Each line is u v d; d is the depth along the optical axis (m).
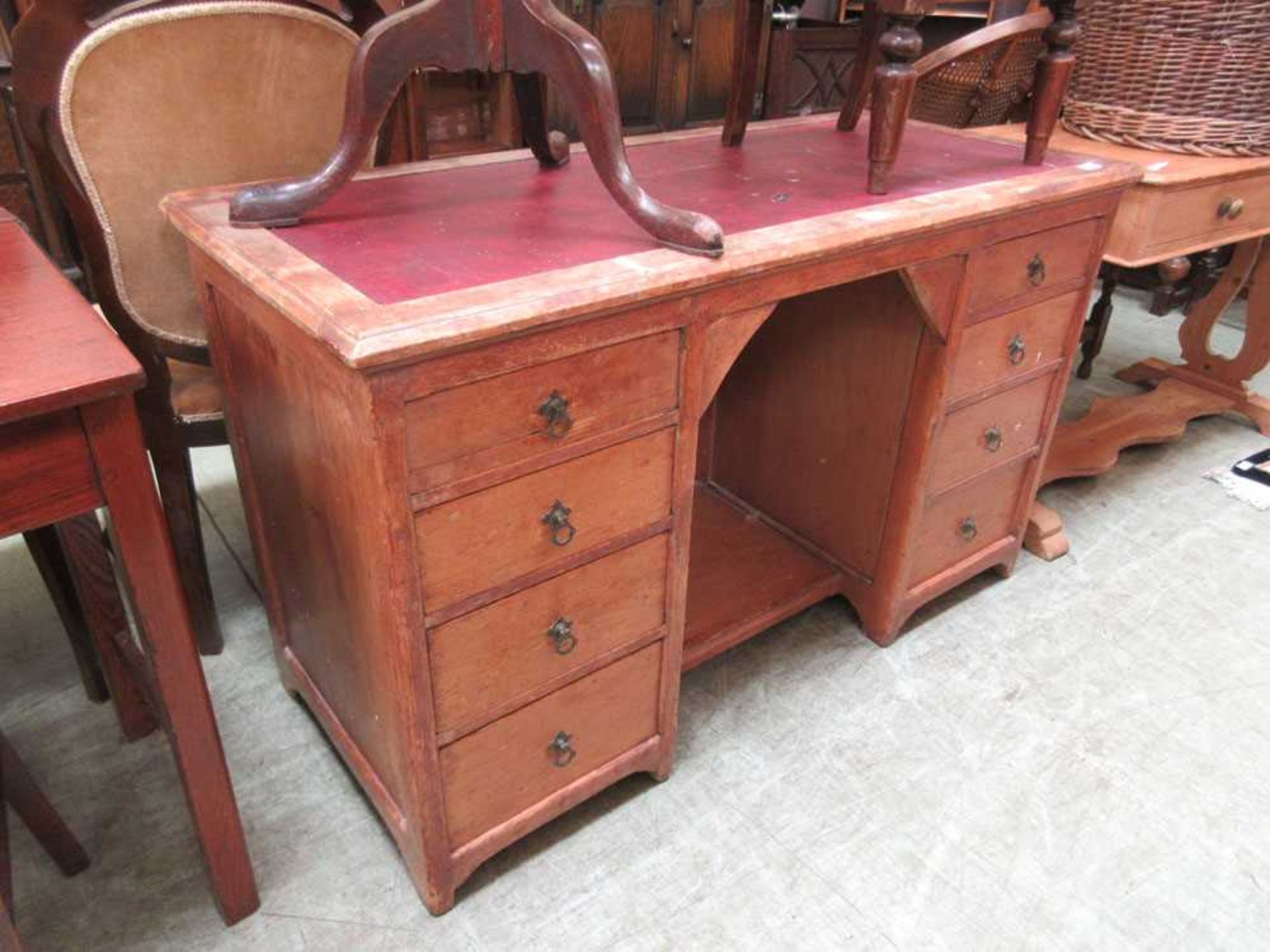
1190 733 1.50
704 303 1.00
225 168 1.32
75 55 1.15
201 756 1.02
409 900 1.20
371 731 1.19
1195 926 1.19
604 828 1.31
